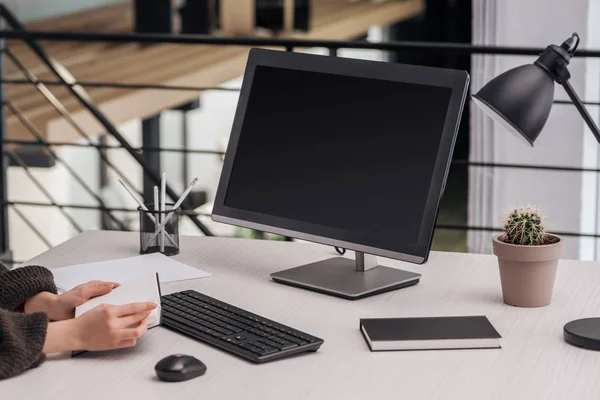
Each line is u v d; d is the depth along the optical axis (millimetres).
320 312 1815
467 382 1480
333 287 1920
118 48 6984
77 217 6641
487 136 3363
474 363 1556
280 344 1605
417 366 1546
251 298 1903
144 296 1725
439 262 2143
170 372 1476
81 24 7707
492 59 3322
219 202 2141
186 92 6090
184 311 1786
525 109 1770
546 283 1817
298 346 1599
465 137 6180
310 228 1989
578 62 3234
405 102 1900
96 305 1718
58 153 5379
